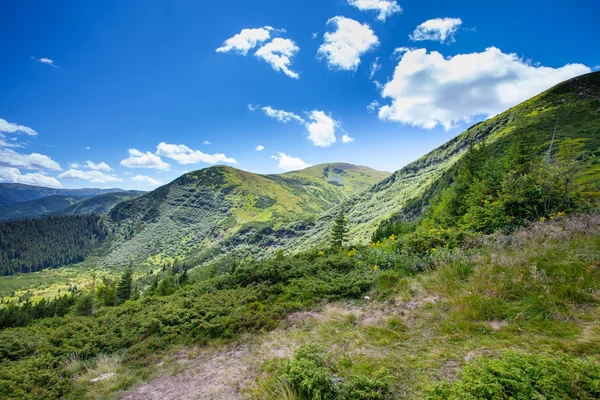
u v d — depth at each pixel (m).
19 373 5.62
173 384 4.85
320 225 199.62
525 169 15.62
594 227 6.91
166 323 7.66
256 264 11.86
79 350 6.74
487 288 5.28
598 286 4.35
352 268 10.40
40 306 56.97
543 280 4.81
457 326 4.50
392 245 11.20
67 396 4.98
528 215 12.26
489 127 116.12
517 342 3.72
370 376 3.62
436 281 6.53
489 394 2.51
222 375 4.81
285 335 6.00
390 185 187.25
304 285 8.83
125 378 5.26
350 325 5.71
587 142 46.38
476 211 15.44
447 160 146.62
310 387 3.26
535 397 2.35
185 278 63.25
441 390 2.85
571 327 3.73
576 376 2.49
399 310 5.87
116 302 64.38
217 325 6.82
